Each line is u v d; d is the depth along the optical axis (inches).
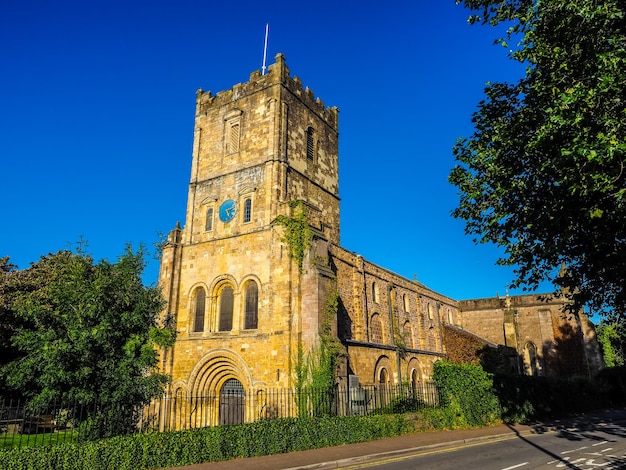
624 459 667.4
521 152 501.7
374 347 1409.9
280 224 1191.6
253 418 1090.1
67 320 716.0
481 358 1929.1
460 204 596.7
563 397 1502.2
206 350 1227.9
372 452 732.0
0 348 1165.1
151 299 810.8
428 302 2078.0
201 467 626.8
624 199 411.5
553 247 493.7
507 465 632.4
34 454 538.9
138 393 722.2
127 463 596.7
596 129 402.9
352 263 1456.7
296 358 1056.8
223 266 1286.9
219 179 1405.0
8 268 1385.3
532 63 483.2
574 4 421.1
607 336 2805.1
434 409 1069.8
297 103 1445.6
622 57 389.1
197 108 1537.9
